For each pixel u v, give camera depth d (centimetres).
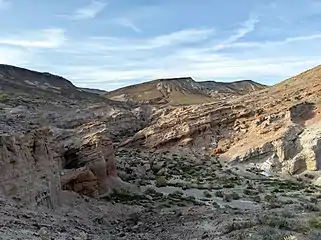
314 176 4978
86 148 3378
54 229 1708
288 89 7331
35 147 2384
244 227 1839
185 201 3303
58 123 7288
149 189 3684
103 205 2828
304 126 5809
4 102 8312
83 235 1752
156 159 5762
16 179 1977
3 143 1998
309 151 5228
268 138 5772
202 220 2244
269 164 5378
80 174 2953
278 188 4203
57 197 2444
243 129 6378
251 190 4012
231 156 5762
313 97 6488
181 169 5216
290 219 1928
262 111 6531
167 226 2195
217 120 6650
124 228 2261
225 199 3441
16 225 1570
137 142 6850
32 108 8281
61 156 3222
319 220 1870
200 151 6209
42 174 2289
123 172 4203
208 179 4644
